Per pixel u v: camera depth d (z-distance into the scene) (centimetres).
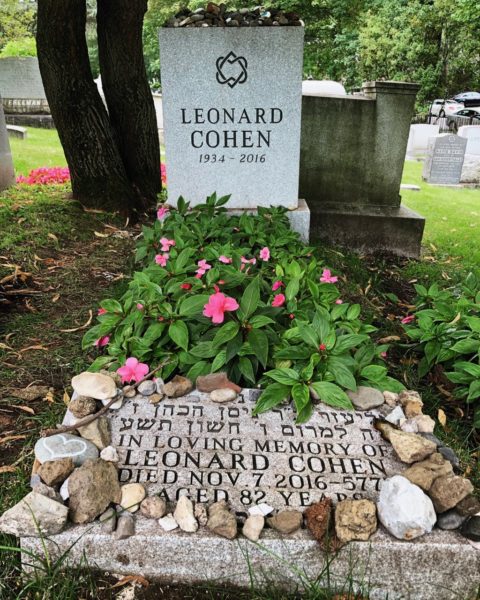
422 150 1450
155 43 2588
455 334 278
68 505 171
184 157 434
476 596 170
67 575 168
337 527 165
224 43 400
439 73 2327
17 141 1091
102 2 519
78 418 205
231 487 179
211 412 211
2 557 174
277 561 167
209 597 168
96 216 517
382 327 350
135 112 560
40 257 422
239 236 378
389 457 194
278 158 433
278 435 201
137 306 256
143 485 179
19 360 283
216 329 241
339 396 210
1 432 231
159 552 166
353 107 504
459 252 551
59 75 494
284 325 267
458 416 264
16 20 2584
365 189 536
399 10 2252
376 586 169
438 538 165
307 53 2419
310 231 521
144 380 224
